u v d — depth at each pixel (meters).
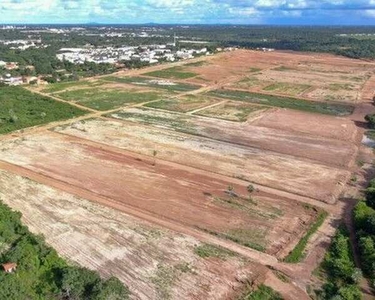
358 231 50.22
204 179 66.19
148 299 38.94
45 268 41.81
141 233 50.12
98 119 98.38
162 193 60.84
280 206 58.22
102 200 58.47
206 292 40.34
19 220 50.53
